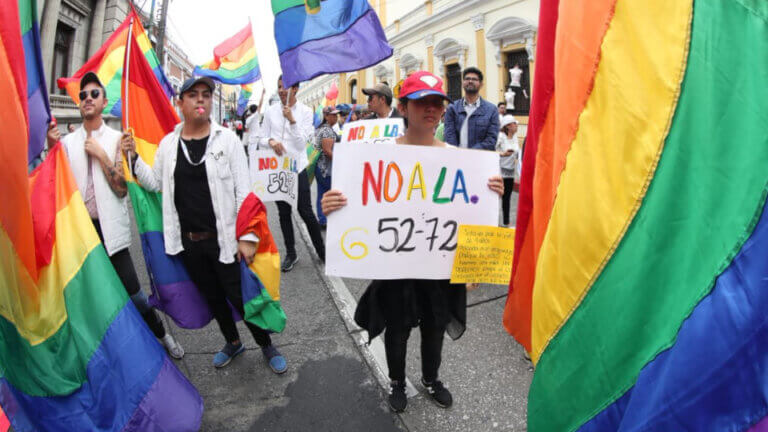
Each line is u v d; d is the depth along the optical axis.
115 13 13.38
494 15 13.62
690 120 0.98
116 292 2.08
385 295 2.16
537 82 1.55
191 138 2.54
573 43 1.26
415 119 1.98
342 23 3.72
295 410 2.44
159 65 4.21
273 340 3.20
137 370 1.99
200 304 2.85
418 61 17.92
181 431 2.02
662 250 1.02
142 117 3.06
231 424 2.33
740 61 0.90
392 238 1.95
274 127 4.51
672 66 1.02
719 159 0.92
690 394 0.89
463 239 1.96
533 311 1.43
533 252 1.69
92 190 2.63
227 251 2.52
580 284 1.21
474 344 3.05
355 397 2.54
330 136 5.88
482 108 4.37
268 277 2.59
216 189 2.49
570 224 1.23
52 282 1.98
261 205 2.60
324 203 1.94
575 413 1.23
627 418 1.03
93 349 1.97
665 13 1.04
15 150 1.72
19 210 1.77
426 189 1.96
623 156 1.11
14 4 1.70
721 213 0.91
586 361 1.19
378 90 4.52
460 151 1.97
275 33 3.84
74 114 11.79
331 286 4.19
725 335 0.86
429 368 2.35
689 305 0.95
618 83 1.13
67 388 1.92
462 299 2.15
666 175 1.02
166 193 2.57
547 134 1.52
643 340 1.05
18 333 1.86
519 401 2.44
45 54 10.78
